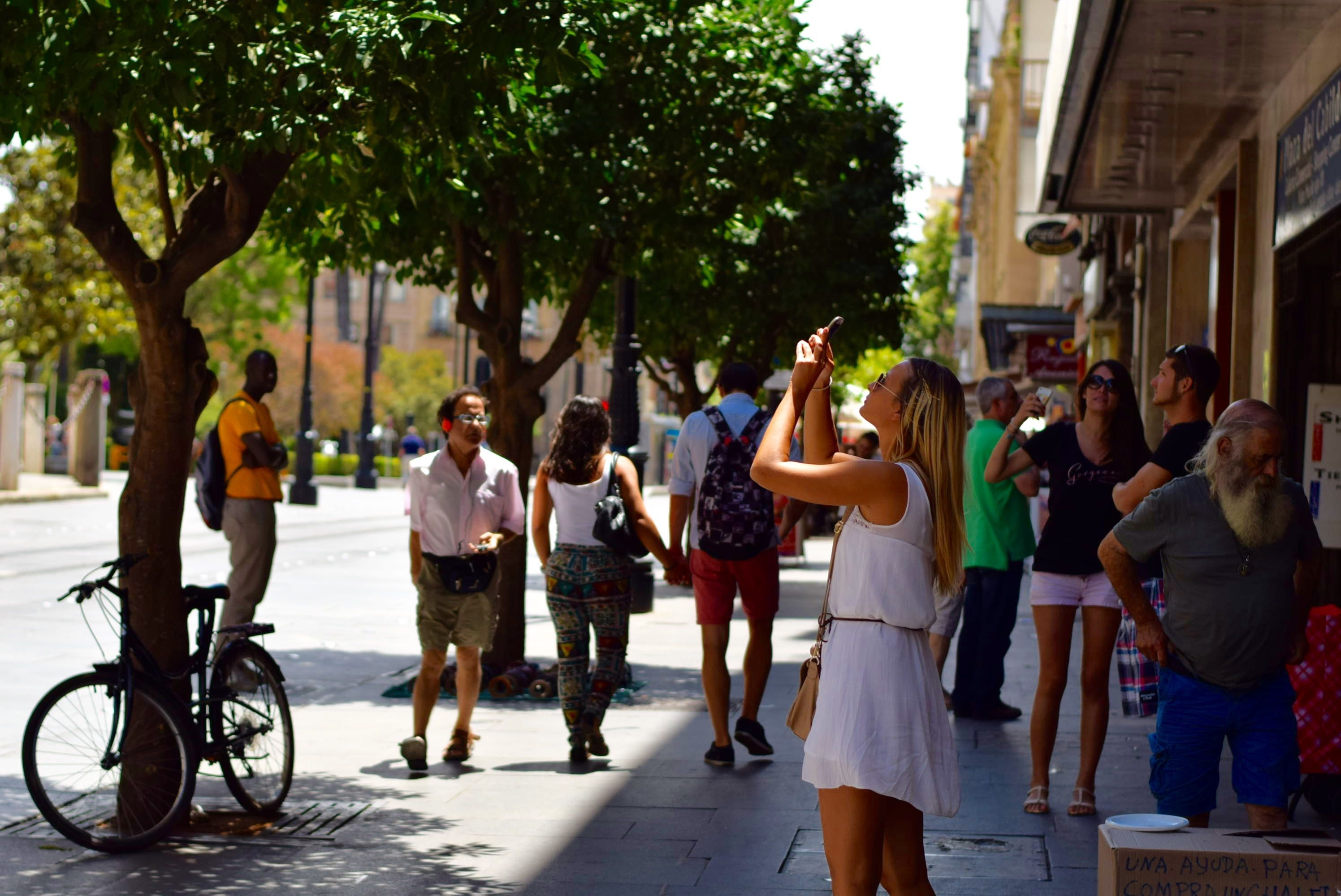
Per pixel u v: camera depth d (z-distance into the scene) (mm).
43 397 45094
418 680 7809
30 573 18344
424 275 11836
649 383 81125
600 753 8031
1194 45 9234
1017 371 27594
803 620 15555
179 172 6754
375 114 6152
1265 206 10578
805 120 10891
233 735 6652
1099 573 6621
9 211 32656
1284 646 4805
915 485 4000
